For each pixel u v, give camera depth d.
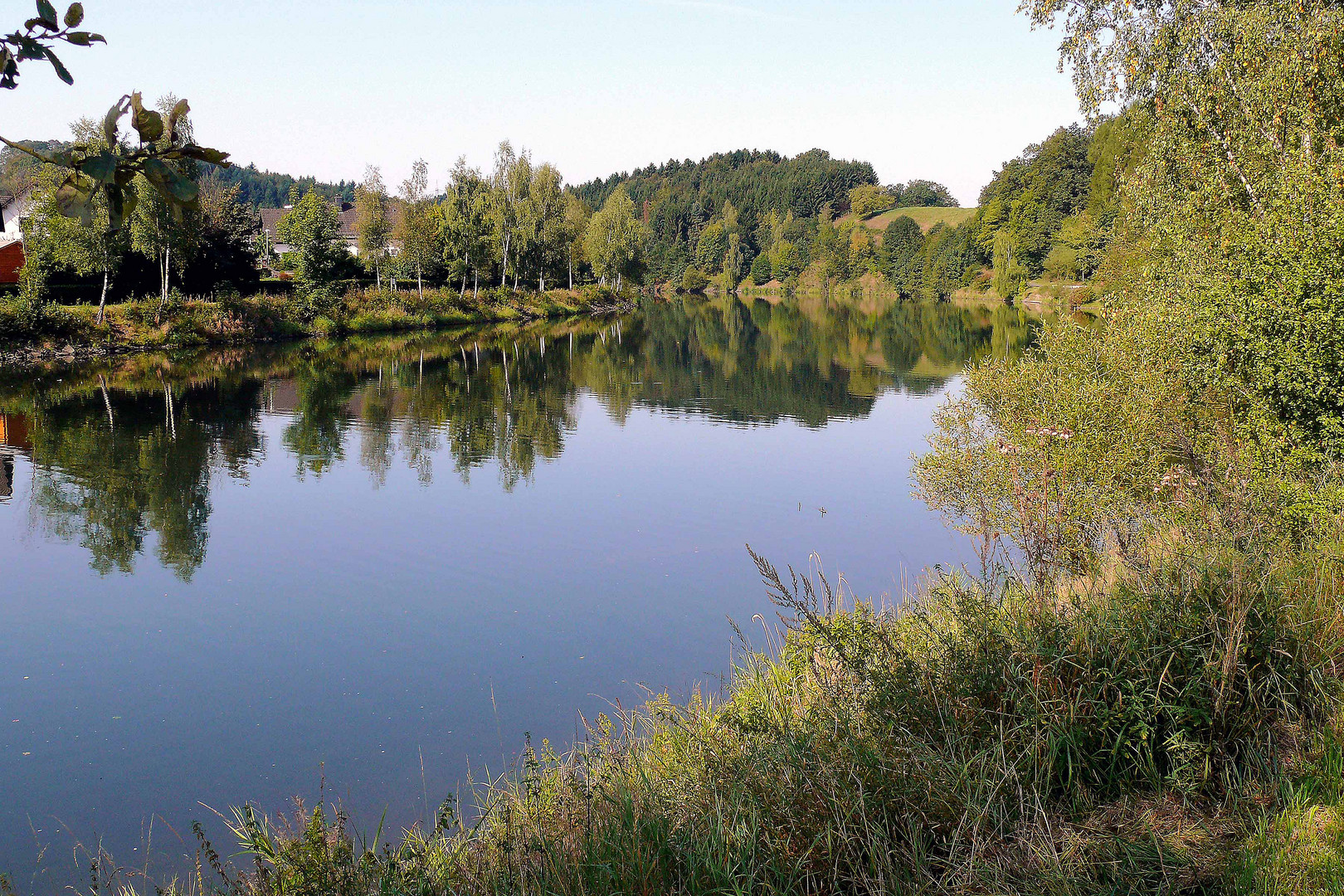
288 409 25.52
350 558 12.60
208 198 47.50
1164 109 15.61
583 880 3.75
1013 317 60.69
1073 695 4.29
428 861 4.37
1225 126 14.76
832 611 6.75
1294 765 3.87
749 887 3.50
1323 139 13.14
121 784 7.03
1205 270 11.47
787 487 16.66
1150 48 15.78
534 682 8.62
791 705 5.46
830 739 4.22
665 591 11.19
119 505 15.47
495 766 7.12
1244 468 7.81
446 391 29.61
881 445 20.62
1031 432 10.34
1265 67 14.09
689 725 5.62
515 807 4.98
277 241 89.75
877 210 145.25
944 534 13.25
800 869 3.69
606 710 7.97
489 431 22.56
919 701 4.33
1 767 7.29
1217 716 4.07
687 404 26.98
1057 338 13.08
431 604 10.84
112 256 35.53
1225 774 3.83
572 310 74.06
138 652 9.52
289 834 5.78
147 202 36.16
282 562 12.39
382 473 17.98
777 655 7.60
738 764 4.43
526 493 16.39
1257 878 3.18
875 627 5.24
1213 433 10.12
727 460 19.22
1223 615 4.54
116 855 6.10
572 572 11.93
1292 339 9.20
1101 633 4.54
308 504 15.62
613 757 5.19
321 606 10.77
